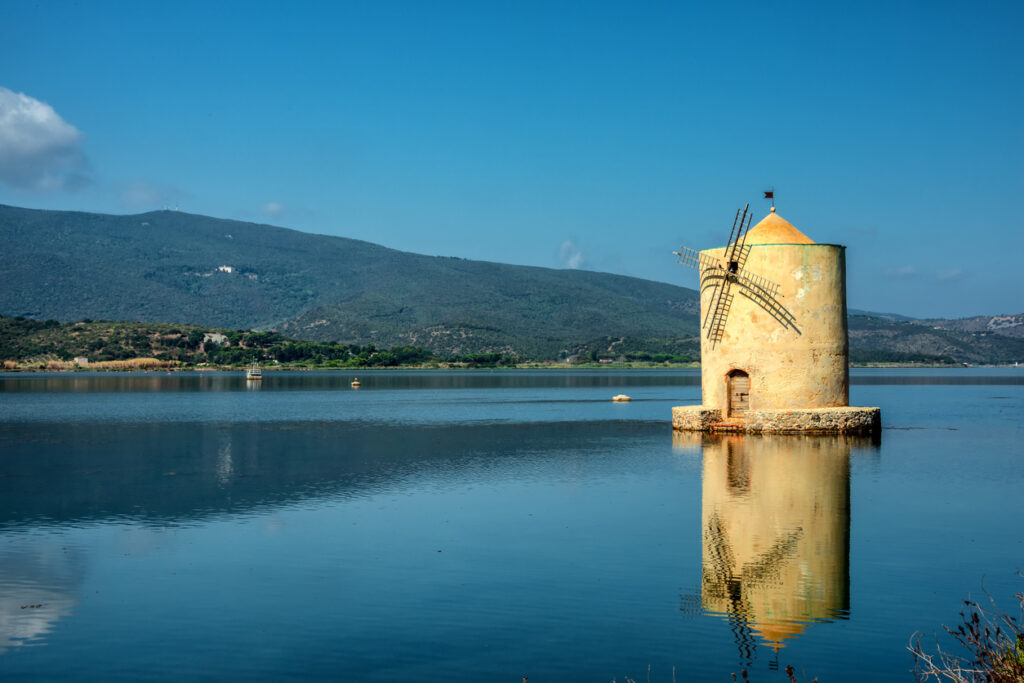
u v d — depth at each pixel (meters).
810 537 18.02
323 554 17.33
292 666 11.82
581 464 29.52
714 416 37.34
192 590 15.07
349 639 12.77
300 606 14.19
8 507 22.45
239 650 12.39
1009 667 10.23
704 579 15.30
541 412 58.03
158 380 129.38
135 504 22.78
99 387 103.00
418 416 54.72
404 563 16.58
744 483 24.48
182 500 23.33
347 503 22.70
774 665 11.73
